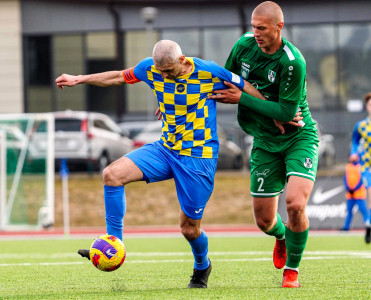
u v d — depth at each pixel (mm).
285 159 15828
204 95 14812
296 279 15781
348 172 35406
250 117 16328
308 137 15891
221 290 14961
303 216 15219
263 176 16281
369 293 14305
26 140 41875
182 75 14602
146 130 58406
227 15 77562
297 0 75000
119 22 79062
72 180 50625
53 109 79812
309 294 14117
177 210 46281
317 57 75250
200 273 15867
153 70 14867
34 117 41844
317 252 25391
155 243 31109
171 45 14297
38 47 79750
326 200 37812
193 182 14812
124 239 33562
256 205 16531
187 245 29984
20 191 41500
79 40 79625
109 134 55562
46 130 42031
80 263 22797
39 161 41938
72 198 47406
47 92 79938
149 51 71188
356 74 74750
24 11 79375
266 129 16094
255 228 40281
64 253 26734
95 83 15695
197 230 15281
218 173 53344
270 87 15727
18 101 79688
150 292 14781
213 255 24781
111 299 13734
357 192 35219
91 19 79375
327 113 74875
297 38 75375
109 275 19078
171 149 14922
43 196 41938
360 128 30359
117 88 79500
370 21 74250
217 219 44781
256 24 14891
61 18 79562
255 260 22812
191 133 14789
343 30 74875
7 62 79625
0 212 40531
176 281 17469
